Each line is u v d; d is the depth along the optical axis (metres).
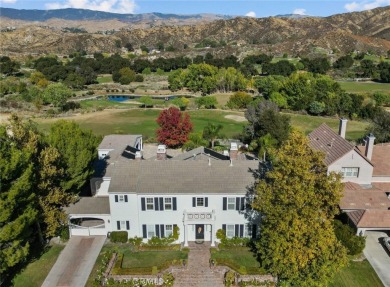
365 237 37.56
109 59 192.62
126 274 34.62
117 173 41.09
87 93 139.50
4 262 31.28
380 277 35.00
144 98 113.62
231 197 38.84
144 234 40.78
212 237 39.88
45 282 34.53
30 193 34.88
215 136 71.12
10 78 153.00
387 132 66.12
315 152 30.77
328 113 98.56
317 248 30.34
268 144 61.56
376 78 147.25
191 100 122.81
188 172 40.50
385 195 42.81
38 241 40.59
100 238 41.56
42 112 106.75
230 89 139.25
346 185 44.81
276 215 30.58
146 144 75.44
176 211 39.56
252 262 37.22
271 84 114.75
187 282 34.44
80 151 42.41
